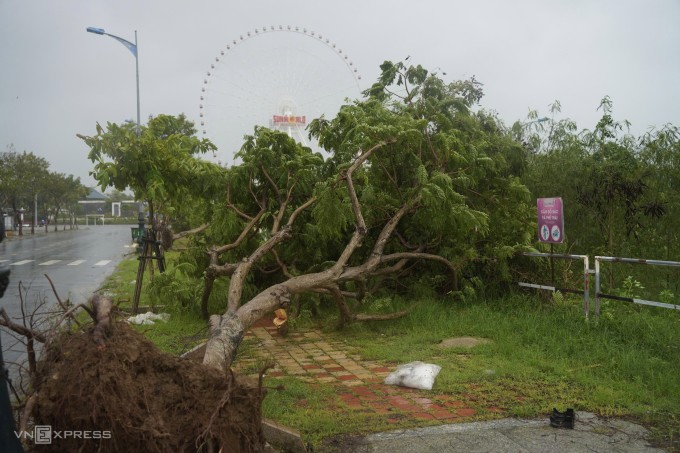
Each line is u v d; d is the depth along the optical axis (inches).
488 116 374.6
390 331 286.7
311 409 176.2
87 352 111.1
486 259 326.0
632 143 377.4
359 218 258.7
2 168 1534.2
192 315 316.5
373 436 156.0
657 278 368.8
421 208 298.7
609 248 367.2
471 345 251.1
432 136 308.2
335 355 246.1
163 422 109.3
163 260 350.0
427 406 179.5
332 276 251.3
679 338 236.2
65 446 106.1
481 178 333.1
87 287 487.2
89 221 3336.6
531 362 220.2
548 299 320.5
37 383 113.9
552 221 298.5
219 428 113.7
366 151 269.7
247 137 305.1
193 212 400.5
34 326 132.9
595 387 193.3
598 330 254.7
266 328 301.7
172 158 317.1
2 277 98.0
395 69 348.8
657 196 365.7
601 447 147.3
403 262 312.2
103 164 303.7
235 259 325.1
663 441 150.8
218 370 127.4
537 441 151.3
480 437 154.2
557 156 380.8
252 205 325.7
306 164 298.7
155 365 120.0
